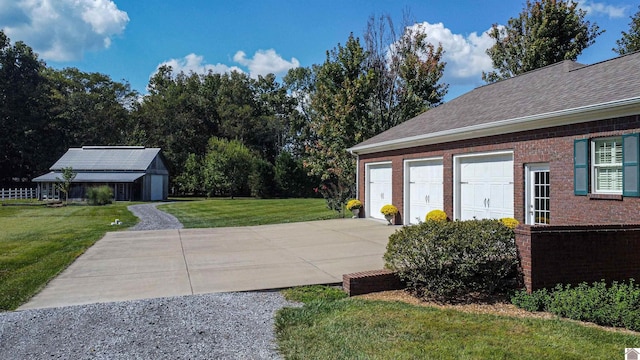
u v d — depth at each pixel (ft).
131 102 198.29
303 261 29.53
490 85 51.96
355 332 15.39
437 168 43.86
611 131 26.40
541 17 88.63
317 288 22.34
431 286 20.20
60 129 164.14
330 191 69.26
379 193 55.36
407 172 48.91
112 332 15.83
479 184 38.19
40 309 18.89
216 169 138.00
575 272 20.07
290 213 70.23
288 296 21.02
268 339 15.02
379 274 21.98
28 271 26.91
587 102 27.89
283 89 199.72
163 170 142.51
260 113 199.52
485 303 19.53
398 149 49.96
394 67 88.53
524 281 19.63
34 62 159.43
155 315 17.93
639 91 24.81
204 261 29.96
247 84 201.57
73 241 40.01
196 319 17.39
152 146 177.06
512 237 20.38
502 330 15.47
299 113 186.09
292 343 14.51
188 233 45.88
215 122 185.26
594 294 17.57
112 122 180.14
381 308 18.48
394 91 88.69
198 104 183.93
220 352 13.85
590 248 20.39
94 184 123.24
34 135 154.81
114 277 25.20
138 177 122.93
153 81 210.59
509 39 94.43
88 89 187.32
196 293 21.56
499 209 35.86
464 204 40.11
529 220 32.89
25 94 153.28
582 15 86.74
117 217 68.13
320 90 85.87
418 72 87.56
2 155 152.76
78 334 15.64
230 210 79.87
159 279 24.61
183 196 160.66
